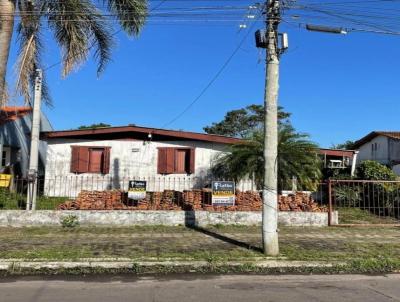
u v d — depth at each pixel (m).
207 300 7.06
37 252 10.23
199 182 21.72
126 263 9.44
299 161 16.62
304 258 10.12
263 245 10.54
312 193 18.70
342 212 17.69
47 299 7.06
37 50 15.41
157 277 8.85
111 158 21.83
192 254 10.30
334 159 23.47
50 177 21.48
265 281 8.60
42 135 21.42
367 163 20.83
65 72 14.77
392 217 16.97
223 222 14.72
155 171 21.86
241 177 17.11
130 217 14.45
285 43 10.61
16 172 24.70
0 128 23.08
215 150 21.95
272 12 10.59
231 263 9.67
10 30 14.02
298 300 7.10
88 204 14.88
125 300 7.02
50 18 14.74
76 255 9.98
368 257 10.45
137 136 22.00
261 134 17.19
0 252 10.22
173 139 22.02
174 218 14.59
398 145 36.88
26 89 14.59
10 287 7.93
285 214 15.20
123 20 14.80
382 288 8.09
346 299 7.21
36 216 14.10
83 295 7.35
